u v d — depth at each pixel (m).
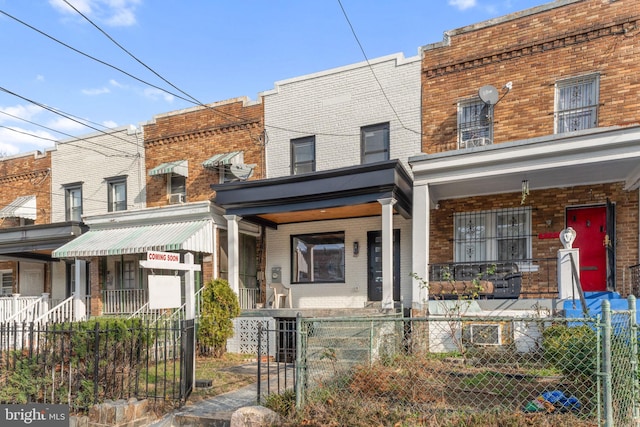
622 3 10.17
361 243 13.05
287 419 5.46
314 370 5.99
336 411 5.39
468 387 6.04
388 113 12.68
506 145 9.45
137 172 16.16
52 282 17.70
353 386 5.89
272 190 11.88
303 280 13.75
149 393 7.10
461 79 11.90
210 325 10.77
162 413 6.37
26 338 10.55
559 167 9.12
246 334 11.70
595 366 4.95
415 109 12.38
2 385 6.86
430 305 9.94
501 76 11.43
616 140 8.59
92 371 6.70
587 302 8.35
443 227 12.06
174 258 7.56
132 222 14.18
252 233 13.93
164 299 7.27
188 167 15.25
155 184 15.79
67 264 17.47
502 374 6.33
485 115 11.55
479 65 11.70
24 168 18.59
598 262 10.43
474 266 11.20
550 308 8.85
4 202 19.06
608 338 4.47
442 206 12.12
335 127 13.33
